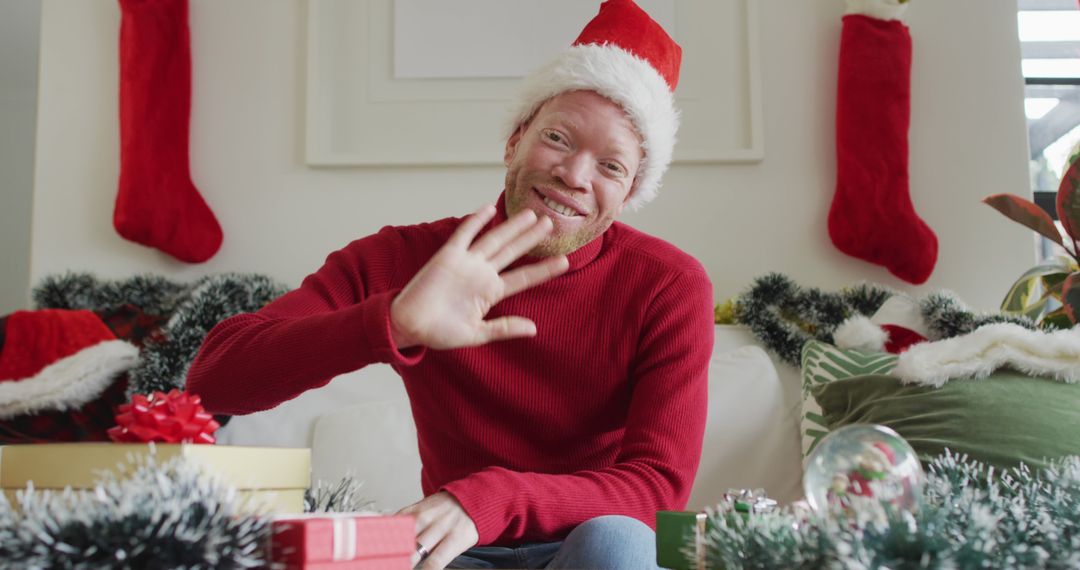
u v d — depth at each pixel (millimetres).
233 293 2104
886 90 2332
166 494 566
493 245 857
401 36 2461
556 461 1317
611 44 1351
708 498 1926
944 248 2398
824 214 2408
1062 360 1671
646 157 1314
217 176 2447
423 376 1316
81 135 2439
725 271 2395
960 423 1613
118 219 2270
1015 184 2414
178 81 2367
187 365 1994
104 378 1978
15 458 691
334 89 2457
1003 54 2453
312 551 586
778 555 662
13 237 4449
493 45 2455
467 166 2436
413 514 922
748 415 1993
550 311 1301
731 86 2451
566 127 1243
